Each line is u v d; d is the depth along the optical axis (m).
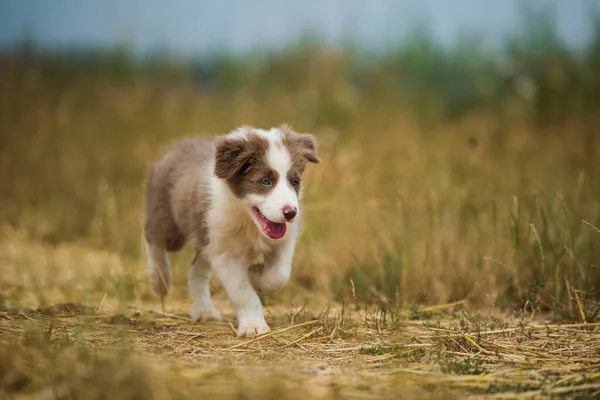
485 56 22.75
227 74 23.55
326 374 6.60
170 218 9.78
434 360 7.22
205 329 8.77
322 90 20.53
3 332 7.77
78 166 18.55
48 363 6.11
